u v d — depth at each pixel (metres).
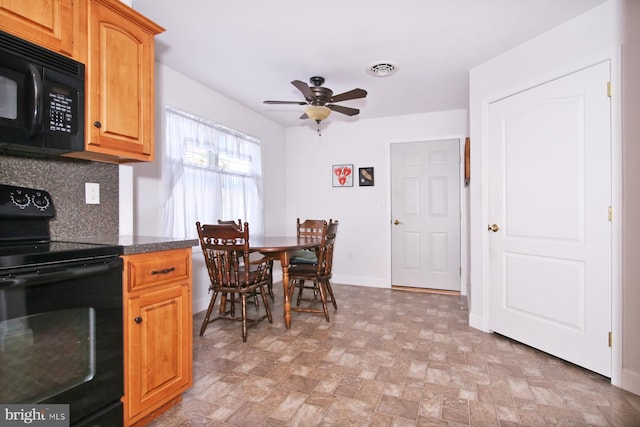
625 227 1.85
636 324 1.80
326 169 4.86
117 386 1.34
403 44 2.50
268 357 2.24
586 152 2.04
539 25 2.21
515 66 2.51
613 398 1.74
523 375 1.99
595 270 1.99
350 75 3.09
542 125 2.30
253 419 1.56
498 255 2.64
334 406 1.67
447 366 2.11
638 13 1.79
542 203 2.30
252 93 3.60
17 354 1.05
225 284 2.59
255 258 4.23
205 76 3.15
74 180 1.78
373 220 4.61
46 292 1.11
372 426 1.51
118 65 1.63
